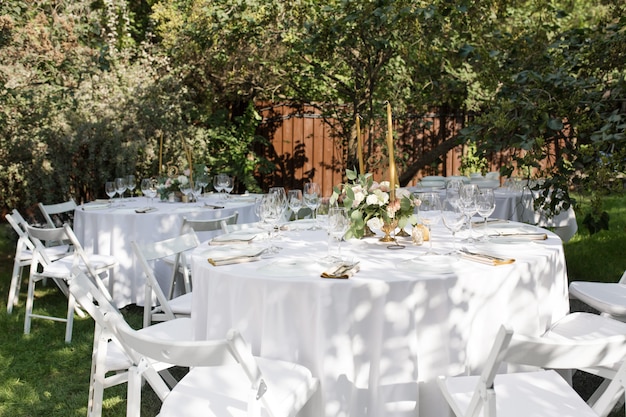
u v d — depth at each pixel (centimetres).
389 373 223
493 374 169
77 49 763
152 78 884
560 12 594
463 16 643
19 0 701
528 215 597
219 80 976
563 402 198
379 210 292
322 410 222
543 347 162
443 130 1046
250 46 861
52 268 432
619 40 487
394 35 702
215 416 193
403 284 222
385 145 887
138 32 1218
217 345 167
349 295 219
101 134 705
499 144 470
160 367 249
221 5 766
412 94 861
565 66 495
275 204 298
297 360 227
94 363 281
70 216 684
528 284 250
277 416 185
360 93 833
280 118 1025
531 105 448
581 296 321
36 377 362
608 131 407
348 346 221
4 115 681
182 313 322
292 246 303
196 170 577
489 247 280
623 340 169
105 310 240
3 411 317
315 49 714
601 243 733
